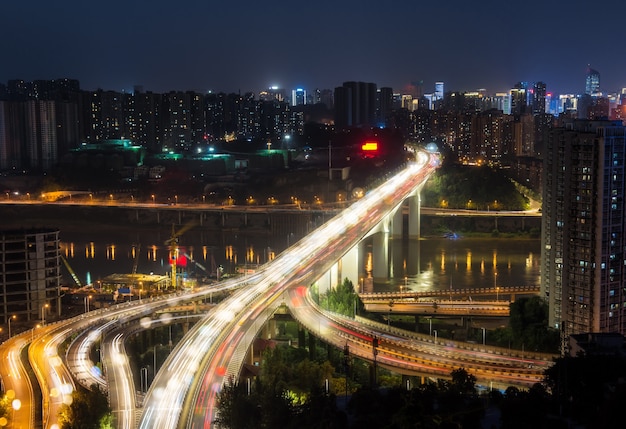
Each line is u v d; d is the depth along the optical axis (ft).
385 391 585.63
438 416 490.90
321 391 558.97
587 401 530.27
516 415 504.84
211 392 611.88
